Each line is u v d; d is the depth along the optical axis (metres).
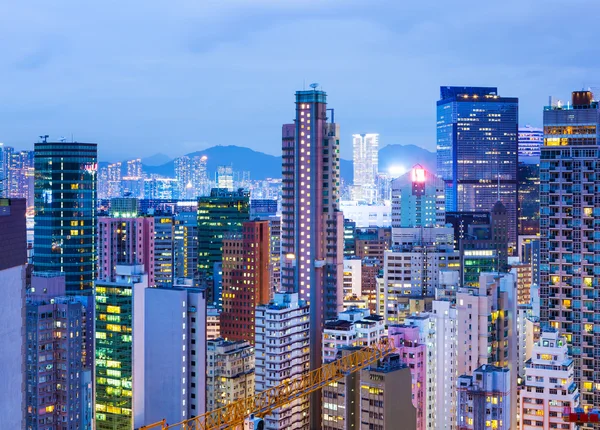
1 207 192.12
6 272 192.88
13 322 196.88
